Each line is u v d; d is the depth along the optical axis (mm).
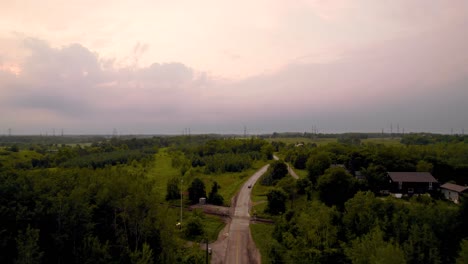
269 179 90125
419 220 43531
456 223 41969
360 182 67312
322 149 109000
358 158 86250
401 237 41250
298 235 42625
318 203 54500
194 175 96188
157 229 42094
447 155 94250
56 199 37562
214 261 43125
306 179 73812
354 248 37062
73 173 50000
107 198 42688
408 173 73938
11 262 33094
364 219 44594
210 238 51219
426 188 71062
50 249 35844
